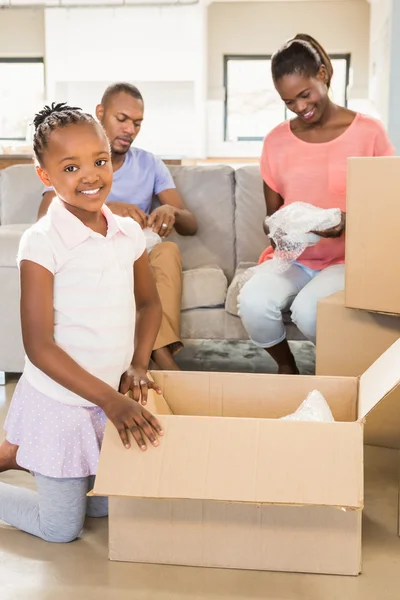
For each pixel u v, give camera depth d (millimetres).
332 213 2197
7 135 8086
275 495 1251
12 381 2705
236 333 2543
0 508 1585
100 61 7723
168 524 1403
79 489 1493
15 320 2566
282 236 2258
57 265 1440
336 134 2338
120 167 2697
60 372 1399
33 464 1475
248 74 7820
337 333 1976
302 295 2188
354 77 7676
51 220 1456
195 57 7598
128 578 1368
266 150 2441
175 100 7746
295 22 7680
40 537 1531
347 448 1292
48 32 7707
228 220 2859
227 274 2877
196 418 1361
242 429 1335
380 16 6434
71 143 1415
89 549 1485
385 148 2314
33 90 8008
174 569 1399
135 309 1646
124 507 1412
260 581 1354
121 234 1544
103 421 1521
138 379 1527
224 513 1384
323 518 1358
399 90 5391
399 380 1315
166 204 2719
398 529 1529
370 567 1401
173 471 1302
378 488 1774
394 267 1837
